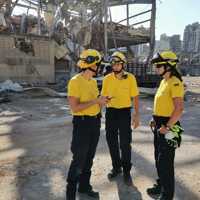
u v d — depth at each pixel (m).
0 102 12.59
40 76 19.47
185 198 4.15
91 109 3.74
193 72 56.88
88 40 23.86
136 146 6.58
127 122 4.64
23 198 4.08
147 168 5.26
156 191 4.21
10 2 21.70
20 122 8.91
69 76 20.98
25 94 15.17
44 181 4.63
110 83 4.60
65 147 6.42
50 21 22.09
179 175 4.96
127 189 4.41
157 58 3.59
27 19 22.84
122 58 4.49
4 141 6.88
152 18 28.06
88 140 3.79
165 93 3.62
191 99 15.02
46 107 11.59
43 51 19.50
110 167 5.25
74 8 23.95
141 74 20.56
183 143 6.86
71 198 3.83
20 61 18.67
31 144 6.65
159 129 3.58
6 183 4.55
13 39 18.31
